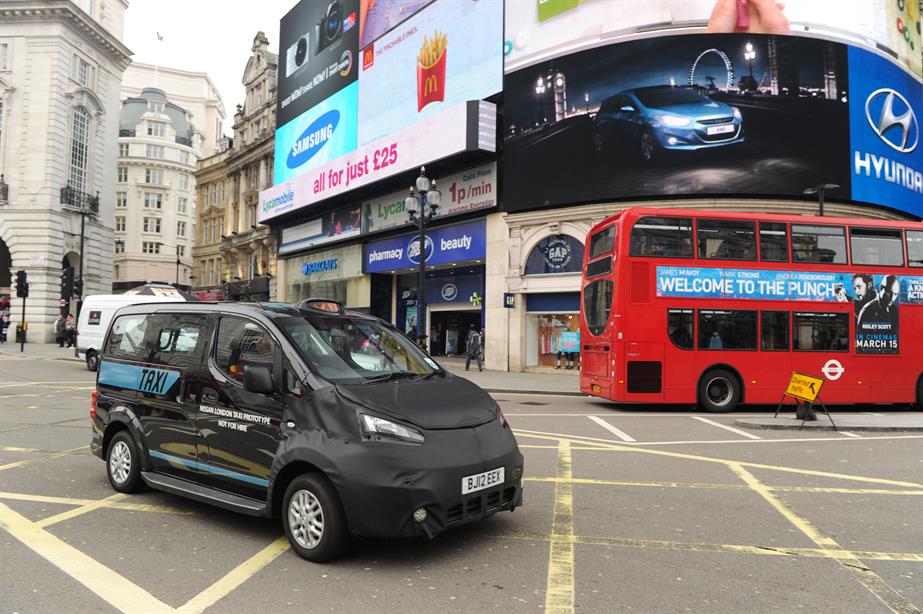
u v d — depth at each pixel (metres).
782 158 19.27
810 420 10.98
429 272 30.56
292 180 37.97
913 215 21.61
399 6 29.72
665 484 6.38
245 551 4.22
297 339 4.56
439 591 3.59
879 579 3.89
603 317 13.13
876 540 4.68
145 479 5.27
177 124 90.56
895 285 13.32
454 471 3.91
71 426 9.60
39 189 41.34
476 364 26.31
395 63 29.84
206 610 3.31
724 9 19.70
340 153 33.88
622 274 12.57
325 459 3.88
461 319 29.64
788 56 19.61
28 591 3.56
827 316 13.02
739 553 4.34
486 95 24.38
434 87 27.08
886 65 21.09
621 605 3.44
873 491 6.21
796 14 19.75
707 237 12.88
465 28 25.58
